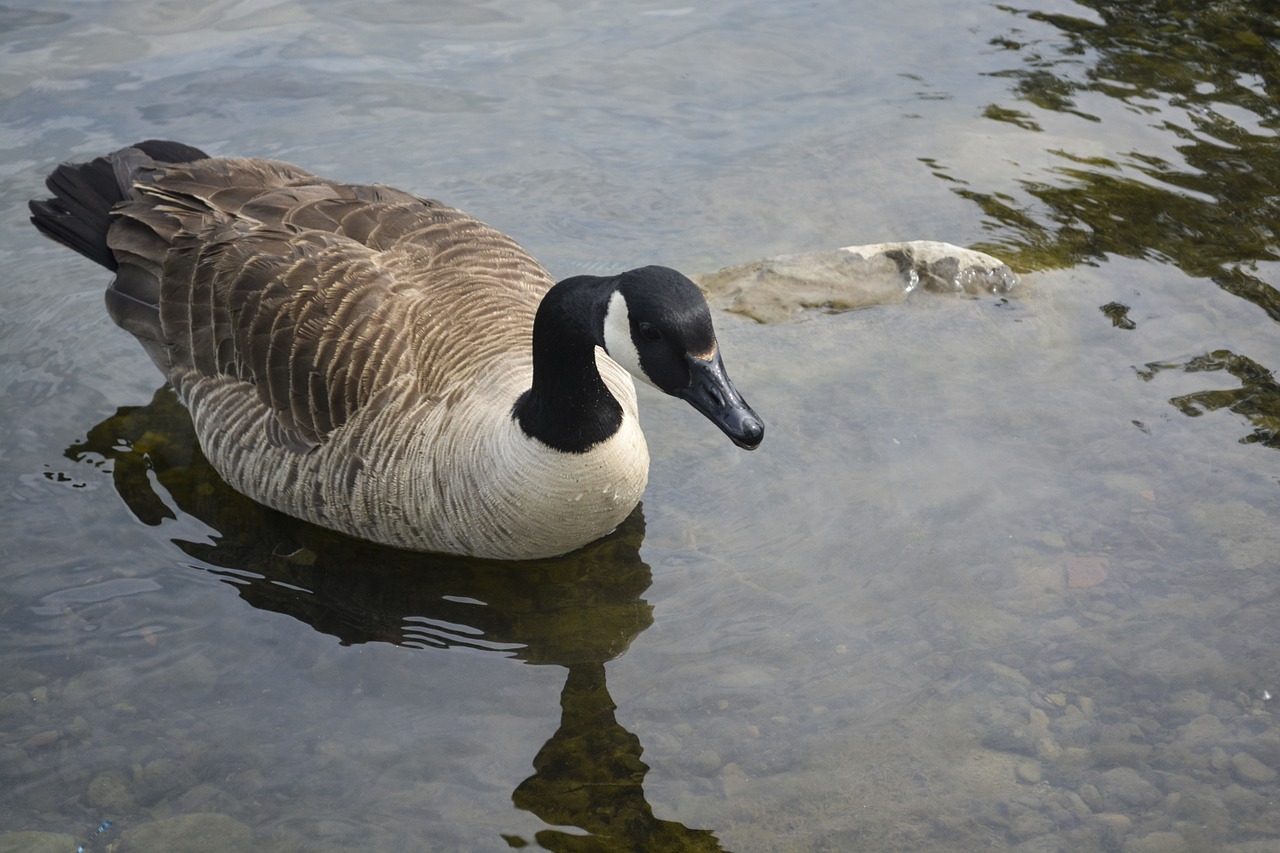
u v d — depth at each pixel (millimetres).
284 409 6480
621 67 10469
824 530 6469
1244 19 11000
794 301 8156
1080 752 5250
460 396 6277
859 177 9344
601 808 5066
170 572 6383
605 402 6062
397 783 5191
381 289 6480
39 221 7566
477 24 10969
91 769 5277
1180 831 4922
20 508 6742
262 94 9953
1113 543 6258
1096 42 10766
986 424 7098
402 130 9711
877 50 10742
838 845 4898
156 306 7105
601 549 6496
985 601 5992
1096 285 8141
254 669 5789
